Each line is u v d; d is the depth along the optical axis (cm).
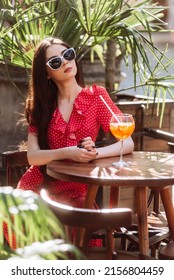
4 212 199
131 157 353
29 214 194
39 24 439
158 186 306
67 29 437
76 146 342
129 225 252
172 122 482
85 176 306
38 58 361
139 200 327
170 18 1407
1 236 203
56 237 271
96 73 544
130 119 330
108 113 364
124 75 598
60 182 369
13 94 530
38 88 361
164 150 475
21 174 403
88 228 256
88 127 362
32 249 191
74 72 362
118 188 372
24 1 438
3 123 536
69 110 364
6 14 425
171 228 347
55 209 262
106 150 351
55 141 362
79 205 357
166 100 487
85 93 366
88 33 431
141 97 532
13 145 536
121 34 425
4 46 443
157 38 1424
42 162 349
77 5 425
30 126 367
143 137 466
